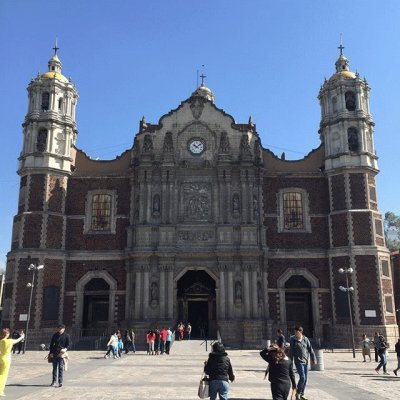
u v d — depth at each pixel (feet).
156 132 179.93
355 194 168.45
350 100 182.09
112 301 167.53
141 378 80.07
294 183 178.19
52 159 172.14
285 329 163.32
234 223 169.17
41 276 160.56
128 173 178.81
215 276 165.58
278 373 45.78
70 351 146.20
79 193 176.86
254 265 164.14
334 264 165.78
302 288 170.50
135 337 156.76
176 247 166.20
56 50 192.54
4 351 58.18
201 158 177.06
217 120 180.55
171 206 169.89
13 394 61.36
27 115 177.78
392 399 59.98
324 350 150.71
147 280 163.73
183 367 98.84
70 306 165.99
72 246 171.83
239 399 59.00
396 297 218.18
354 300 159.12
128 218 174.60
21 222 165.17
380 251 162.71
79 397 59.57
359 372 91.61
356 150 174.91
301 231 173.17
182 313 174.50
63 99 182.50
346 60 190.70
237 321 159.02
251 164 172.96
